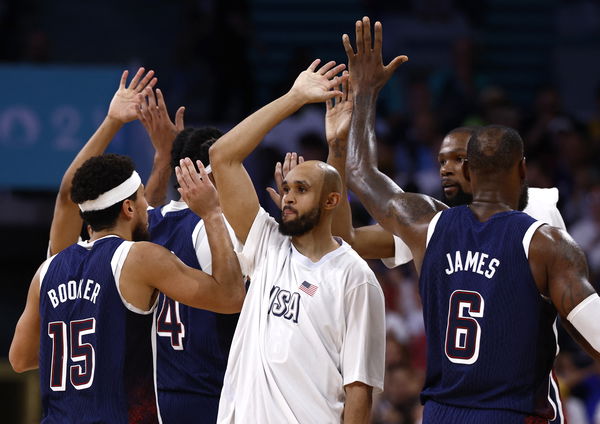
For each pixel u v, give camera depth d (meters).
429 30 38.38
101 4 34.59
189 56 32.16
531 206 12.09
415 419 22.06
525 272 10.22
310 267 11.41
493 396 10.22
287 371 11.10
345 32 39.44
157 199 14.60
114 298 11.17
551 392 10.98
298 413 11.01
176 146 13.57
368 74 12.66
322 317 11.20
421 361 24.67
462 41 35.78
